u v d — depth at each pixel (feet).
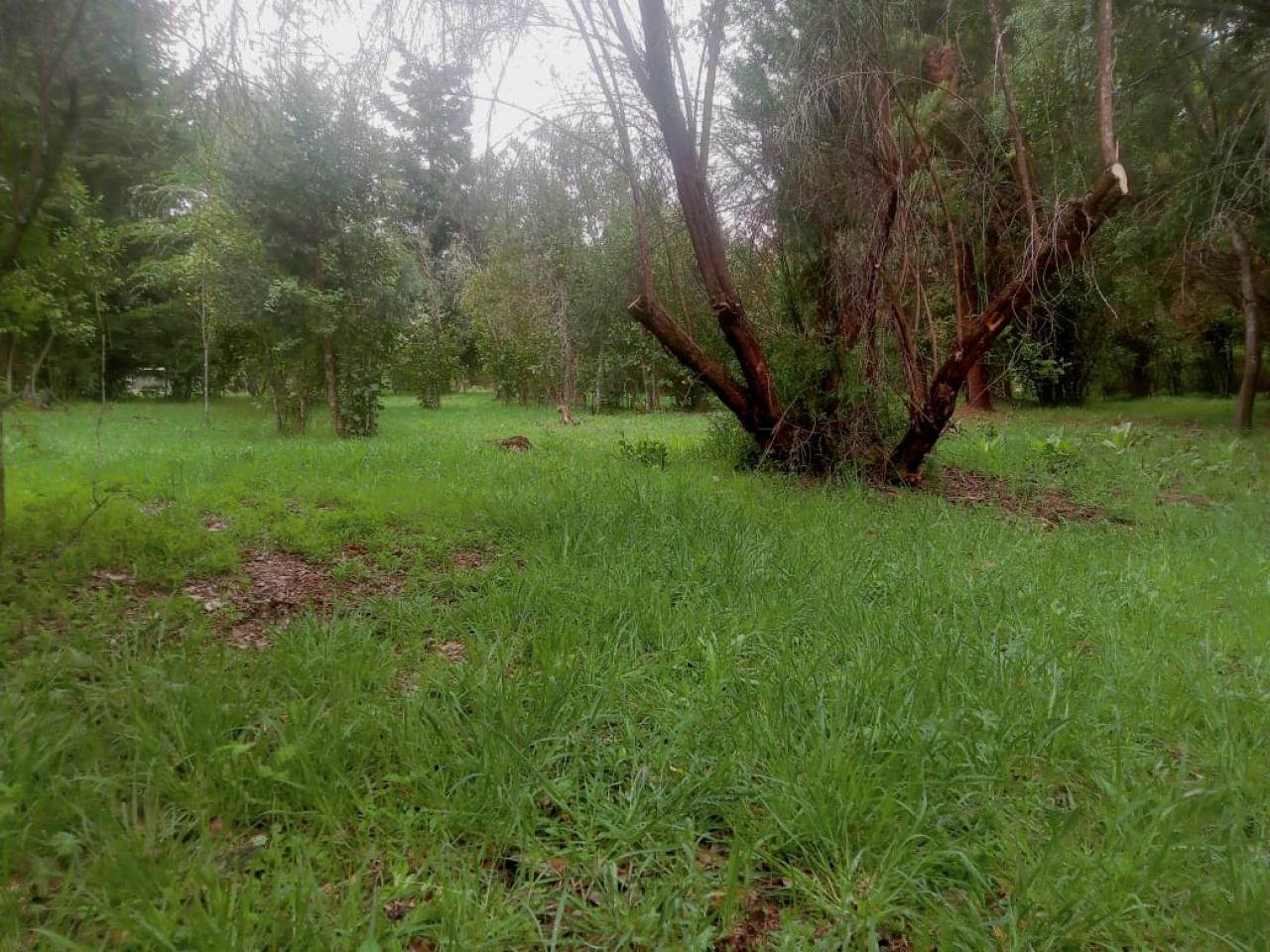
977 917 5.86
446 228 75.05
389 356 44.83
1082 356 67.62
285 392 43.34
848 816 6.79
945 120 26.30
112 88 12.26
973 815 7.14
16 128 11.32
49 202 12.73
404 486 22.29
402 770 7.66
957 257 25.46
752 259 27.58
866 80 23.04
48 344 16.62
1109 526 20.57
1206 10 30.01
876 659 10.08
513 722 8.27
